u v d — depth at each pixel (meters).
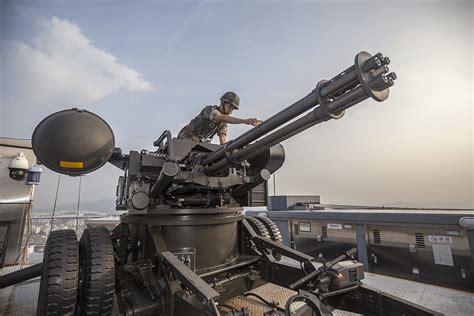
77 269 2.24
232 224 3.45
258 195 3.89
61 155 2.58
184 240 2.95
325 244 5.81
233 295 2.99
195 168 3.11
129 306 2.24
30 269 2.92
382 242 4.87
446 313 3.12
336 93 1.74
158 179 2.70
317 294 2.26
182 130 4.02
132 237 3.35
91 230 2.71
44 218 6.80
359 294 2.47
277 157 3.64
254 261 3.34
